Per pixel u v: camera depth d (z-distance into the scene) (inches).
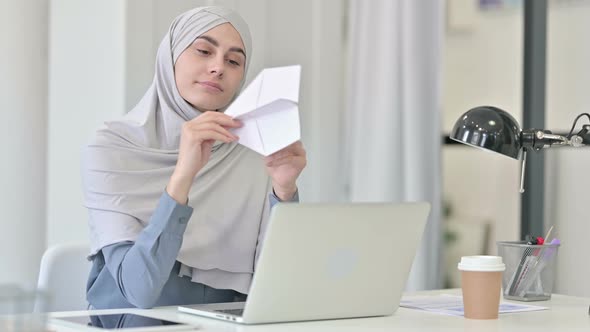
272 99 55.4
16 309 36.2
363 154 123.3
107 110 104.0
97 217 69.4
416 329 50.7
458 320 55.2
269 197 71.4
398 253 55.8
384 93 121.6
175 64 75.7
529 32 127.4
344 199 126.0
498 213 152.3
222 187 75.0
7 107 90.2
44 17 93.0
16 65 90.4
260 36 115.1
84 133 104.7
